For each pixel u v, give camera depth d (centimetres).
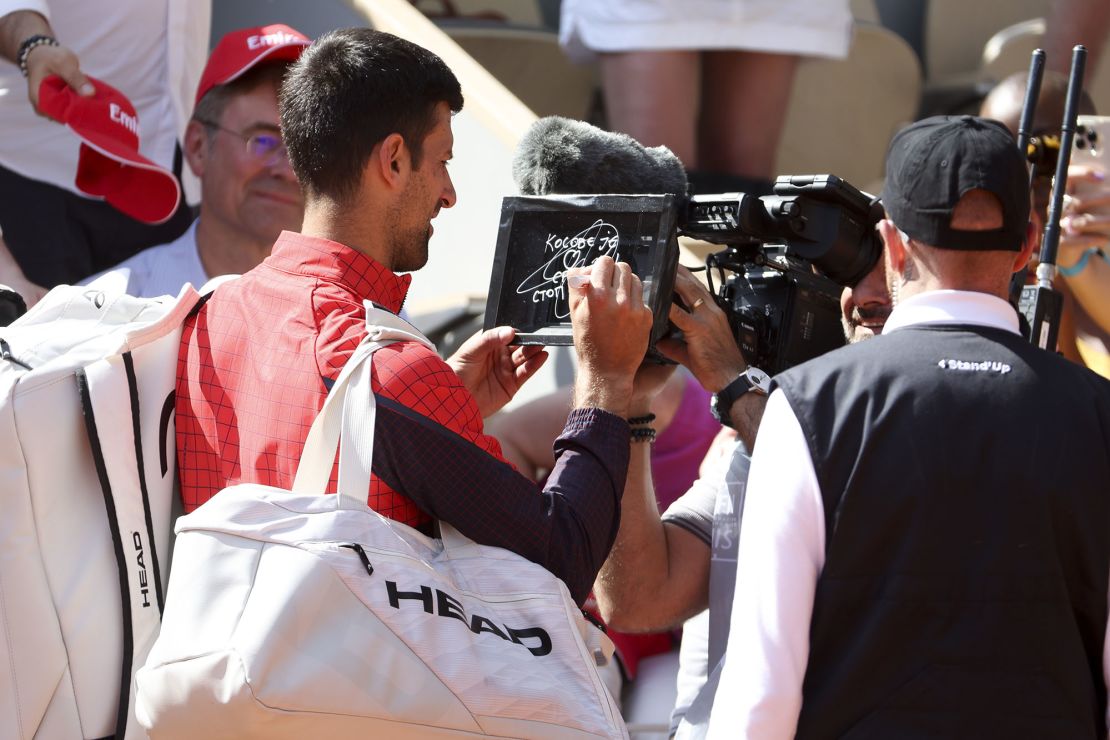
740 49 1738
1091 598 708
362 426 718
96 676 764
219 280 857
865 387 718
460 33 2186
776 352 936
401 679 676
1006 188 730
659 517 937
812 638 712
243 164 1307
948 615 694
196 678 662
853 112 2345
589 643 770
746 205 879
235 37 1323
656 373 920
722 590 861
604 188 896
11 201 1415
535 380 1441
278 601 670
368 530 702
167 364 803
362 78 790
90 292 862
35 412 766
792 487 712
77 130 1242
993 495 696
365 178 794
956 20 2525
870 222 914
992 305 743
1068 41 1850
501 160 1517
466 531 741
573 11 1800
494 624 714
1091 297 1228
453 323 1480
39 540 764
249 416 767
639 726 1126
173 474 801
